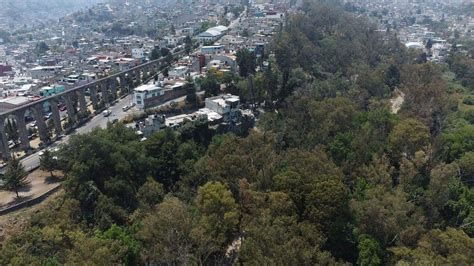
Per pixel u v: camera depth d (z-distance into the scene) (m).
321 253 83.31
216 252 99.06
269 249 79.75
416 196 119.94
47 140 170.88
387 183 122.00
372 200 101.38
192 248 92.19
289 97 189.12
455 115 193.88
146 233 93.31
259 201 98.19
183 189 127.62
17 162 128.12
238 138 146.88
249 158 123.25
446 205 119.75
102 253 81.94
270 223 89.38
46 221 107.44
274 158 124.12
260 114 193.00
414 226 99.62
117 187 120.94
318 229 95.81
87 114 193.50
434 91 189.12
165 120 173.88
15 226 109.69
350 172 130.25
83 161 126.19
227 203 99.94
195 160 145.00
